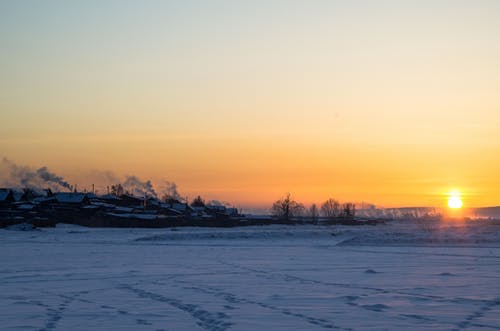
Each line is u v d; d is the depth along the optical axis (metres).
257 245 58.41
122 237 73.81
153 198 158.25
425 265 32.94
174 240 68.31
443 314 16.28
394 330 14.06
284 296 20.02
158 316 16.08
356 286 22.84
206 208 179.50
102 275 27.42
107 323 15.05
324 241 70.44
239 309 17.22
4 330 14.16
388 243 60.03
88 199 125.94
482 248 51.72
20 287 22.83
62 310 17.16
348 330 14.07
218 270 29.97
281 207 189.50
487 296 19.89
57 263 34.38
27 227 91.75
